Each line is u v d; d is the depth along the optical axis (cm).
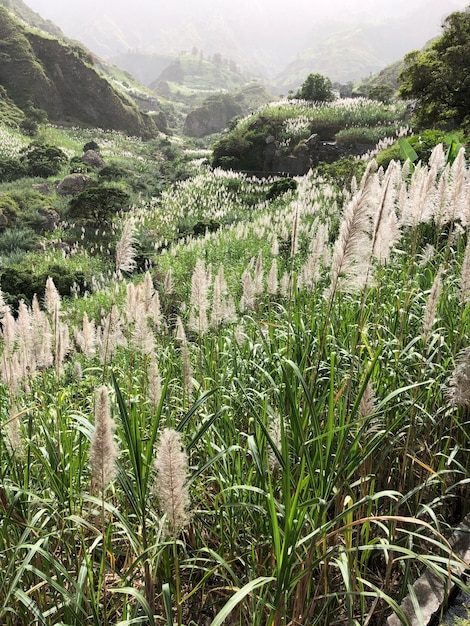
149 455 187
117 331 419
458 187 337
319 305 420
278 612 185
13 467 245
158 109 13650
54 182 3497
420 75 2106
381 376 276
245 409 295
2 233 2531
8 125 5631
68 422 312
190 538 260
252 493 230
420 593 224
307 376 271
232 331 388
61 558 254
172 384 343
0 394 401
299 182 2595
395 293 375
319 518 190
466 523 261
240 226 1805
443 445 302
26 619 220
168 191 3338
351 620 185
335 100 5431
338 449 199
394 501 270
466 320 315
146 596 190
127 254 320
